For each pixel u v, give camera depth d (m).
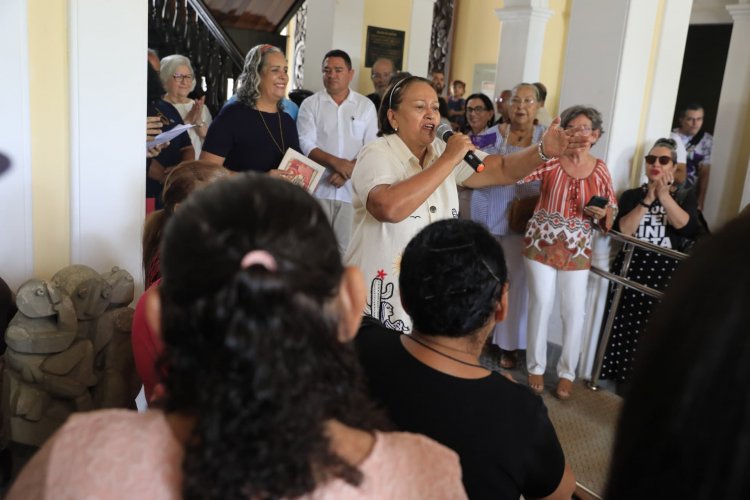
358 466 0.75
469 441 1.29
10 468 2.23
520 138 4.04
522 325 4.08
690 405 0.64
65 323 2.13
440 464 0.81
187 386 0.72
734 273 0.64
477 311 1.34
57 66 2.39
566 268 3.64
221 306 0.68
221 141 3.56
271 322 0.68
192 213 0.74
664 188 3.66
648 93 3.97
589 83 3.95
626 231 3.71
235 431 0.68
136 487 0.70
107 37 2.42
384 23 7.86
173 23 5.68
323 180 4.60
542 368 3.80
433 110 2.47
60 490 0.71
